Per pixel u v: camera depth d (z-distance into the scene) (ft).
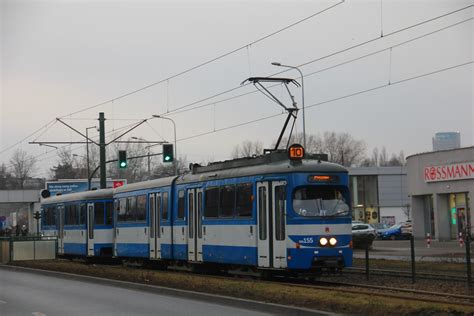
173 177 90.48
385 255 118.32
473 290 60.23
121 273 83.10
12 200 271.90
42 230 143.33
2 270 110.83
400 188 298.76
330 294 54.08
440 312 43.04
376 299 50.37
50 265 107.04
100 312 51.31
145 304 55.88
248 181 73.10
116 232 106.42
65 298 62.13
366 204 299.58
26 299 62.18
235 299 53.36
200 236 82.28
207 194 81.15
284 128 79.46
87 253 118.32
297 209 67.26
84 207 120.26
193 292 59.72
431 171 190.29
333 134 395.14
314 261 66.59
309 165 68.28
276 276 75.61
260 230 70.85
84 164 376.48
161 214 92.17
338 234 68.08
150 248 95.04
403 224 214.90
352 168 298.15
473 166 175.52
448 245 160.56
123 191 105.40
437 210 188.96
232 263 75.41
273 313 48.65
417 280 70.90
